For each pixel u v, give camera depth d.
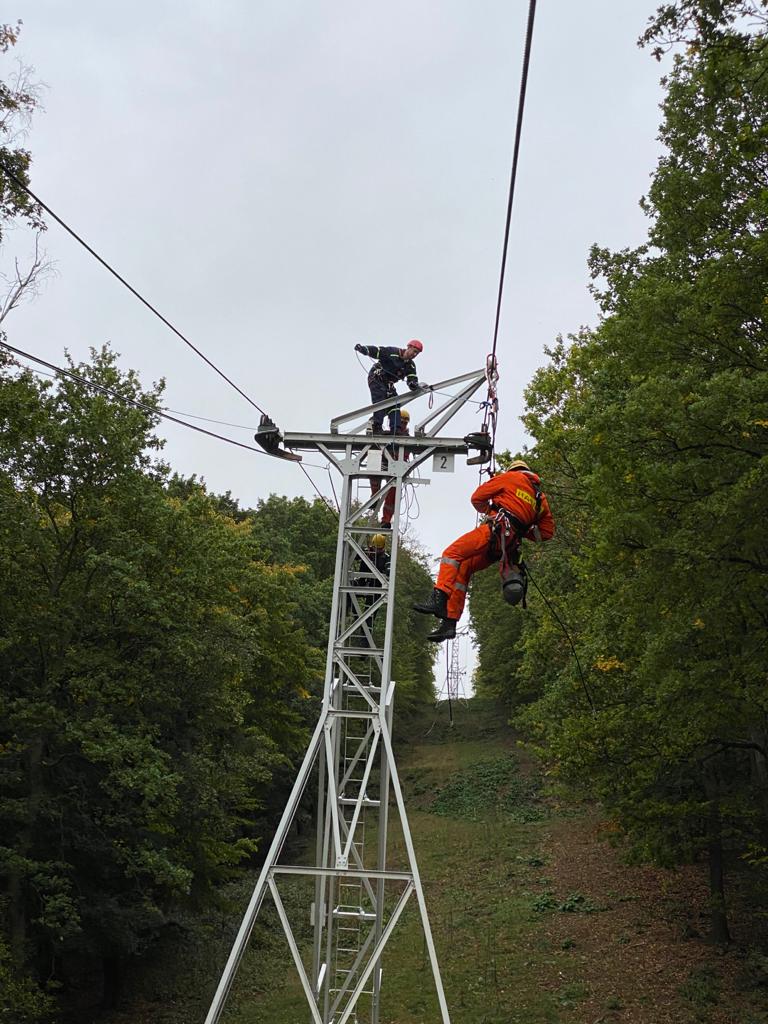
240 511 53.53
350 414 13.05
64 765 20.16
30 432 18.38
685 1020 17.56
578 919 24.84
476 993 20.34
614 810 20.30
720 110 15.61
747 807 18.53
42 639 18.97
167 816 20.72
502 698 56.78
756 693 13.97
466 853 33.97
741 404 11.77
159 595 19.89
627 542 13.41
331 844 11.68
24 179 16.38
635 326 14.95
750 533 11.95
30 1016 16.45
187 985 23.91
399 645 62.03
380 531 12.54
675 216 16.45
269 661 32.28
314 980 11.11
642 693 19.25
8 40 15.88
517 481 9.19
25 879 18.41
